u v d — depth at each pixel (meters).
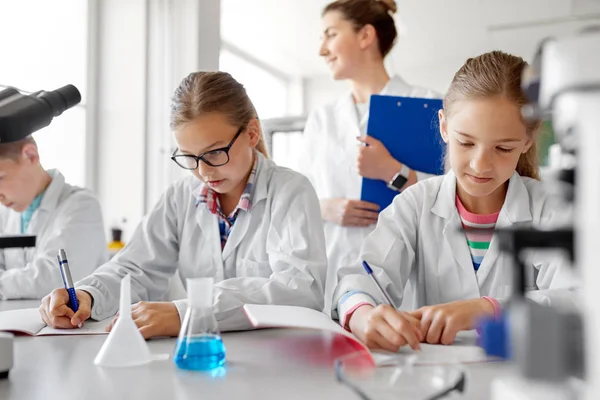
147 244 1.39
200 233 1.40
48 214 1.81
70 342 0.91
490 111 1.01
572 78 0.36
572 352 0.37
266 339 0.91
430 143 1.85
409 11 4.68
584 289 0.37
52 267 1.62
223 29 5.01
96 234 1.83
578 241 0.38
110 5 2.85
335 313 1.09
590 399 0.36
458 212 1.24
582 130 0.37
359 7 2.06
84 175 2.79
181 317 0.94
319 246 1.26
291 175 1.38
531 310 0.38
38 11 2.64
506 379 0.44
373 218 1.89
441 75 6.25
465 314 0.89
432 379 0.60
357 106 2.16
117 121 2.82
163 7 2.76
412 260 1.26
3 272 1.67
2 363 0.68
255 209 1.36
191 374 0.70
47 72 2.69
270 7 4.50
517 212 1.18
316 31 5.09
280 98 6.52
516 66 1.03
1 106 0.89
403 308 1.44
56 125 2.68
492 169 1.05
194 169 1.25
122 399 0.60
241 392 0.62
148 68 2.78
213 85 1.23
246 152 1.29
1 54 2.47
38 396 0.61
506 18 3.37
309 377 0.68
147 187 2.78
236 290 1.06
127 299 0.77
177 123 1.21
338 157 2.12
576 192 0.39
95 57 2.85
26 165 1.74
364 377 0.62
